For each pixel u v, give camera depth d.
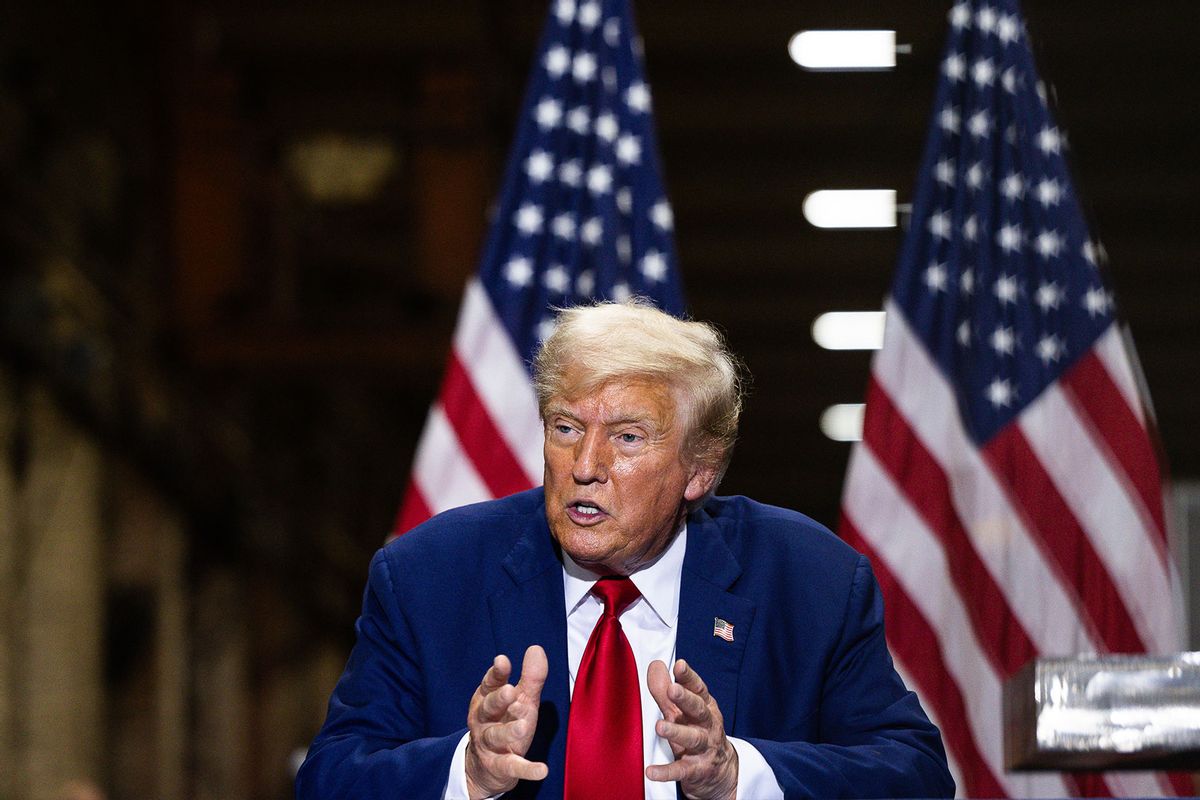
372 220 21.72
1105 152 22.89
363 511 32.41
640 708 3.37
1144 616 5.75
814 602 3.57
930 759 3.42
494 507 3.74
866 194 24.55
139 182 20.16
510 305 6.21
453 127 21.08
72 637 17.33
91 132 18.33
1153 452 5.88
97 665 17.95
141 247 20.22
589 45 6.48
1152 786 5.57
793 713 3.47
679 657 3.47
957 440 5.95
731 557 3.58
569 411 3.26
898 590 5.77
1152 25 19.64
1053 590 5.79
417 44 20.69
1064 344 6.02
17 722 16.55
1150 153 22.80
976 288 6.11
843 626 3.56
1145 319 27.47
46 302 16.25
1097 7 19.45
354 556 31.89
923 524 5.84
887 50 20.78
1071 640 5.75
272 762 26.69
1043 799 5.61
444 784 3.10
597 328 3.29
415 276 21.41
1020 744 2.69
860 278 27.38
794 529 3.71
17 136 16.05
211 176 21.05
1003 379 6.02
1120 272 26.03
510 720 2.94
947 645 5.75
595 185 6.33
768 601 3.56
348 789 3.22
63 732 17.05
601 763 3.30
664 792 3.36
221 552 23.41
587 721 3.35
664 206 6.32
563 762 3.37
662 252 6.29
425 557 3.60
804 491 38.91
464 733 3.18
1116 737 2.59
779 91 21.95
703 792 3.06
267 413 25.42
